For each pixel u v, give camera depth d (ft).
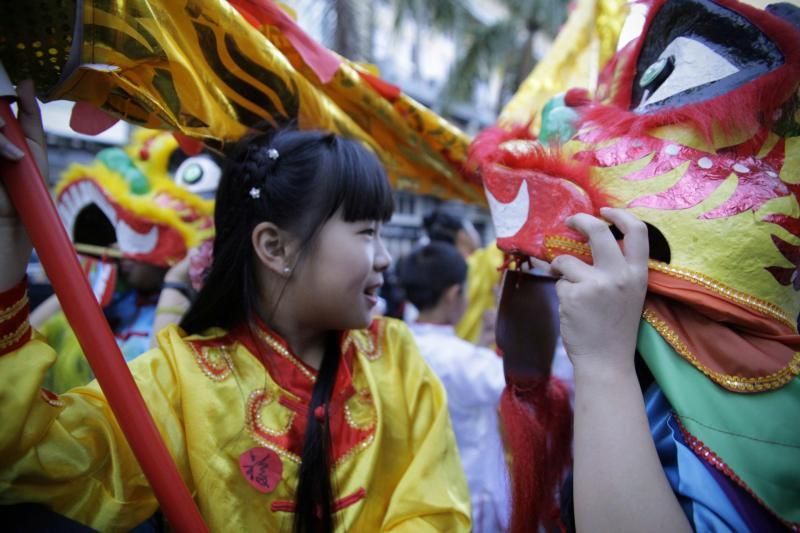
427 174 3.57
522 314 2.72
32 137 1.93
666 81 2.08
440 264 5.18
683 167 1.90
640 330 1.88
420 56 25.90
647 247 1.81
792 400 1.68
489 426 4.27
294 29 2.68
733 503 1.63
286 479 2.34
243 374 2.47
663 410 1.93
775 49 1.86
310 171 2.40
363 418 2.58
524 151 2.29
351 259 2.42
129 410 1.83
